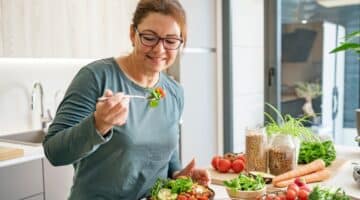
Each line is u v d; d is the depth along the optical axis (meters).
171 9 1.25
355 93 3.91
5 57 2.42
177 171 1.55
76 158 1.10
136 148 1.31
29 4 2.51
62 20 2.71
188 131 3.67
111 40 3.08
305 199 1.30
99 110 1.02
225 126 4.16
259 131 1.75
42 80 3.01
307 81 4.13
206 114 3.92
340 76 3.97
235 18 4.14
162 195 1.28
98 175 1.32
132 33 1.33
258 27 4.16
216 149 4.11
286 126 1.90
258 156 1.74
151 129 1.36
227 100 4.13
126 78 1.33
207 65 3.89
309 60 4.10
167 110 1.44
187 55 3.60
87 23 2.88
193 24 3.65
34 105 2.96
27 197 2.22
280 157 1.71
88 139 1.04
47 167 2.32
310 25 4.07
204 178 1.48
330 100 4.04
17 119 2.87
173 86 1.51
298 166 1.83
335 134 4.04
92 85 1.25
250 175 1.56
